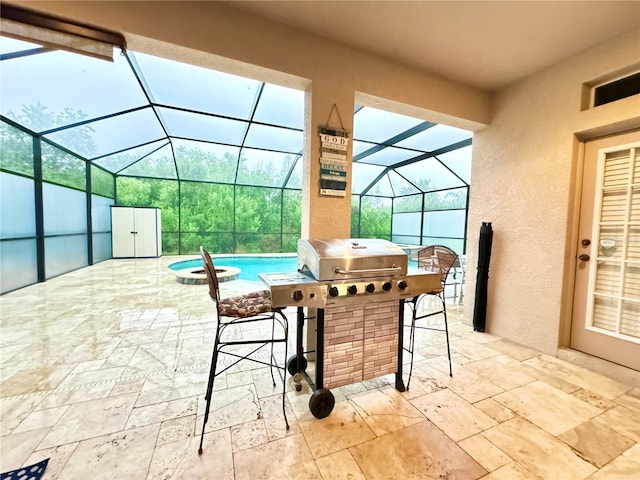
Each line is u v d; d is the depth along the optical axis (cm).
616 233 229
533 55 240
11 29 152
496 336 307
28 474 129
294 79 220
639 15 190
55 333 291
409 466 138
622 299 225
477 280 318
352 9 191
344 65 231
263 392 198
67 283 514
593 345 241
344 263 177
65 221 602
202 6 185
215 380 212
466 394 199
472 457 144
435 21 201
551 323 259
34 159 495
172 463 137
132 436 154
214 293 161
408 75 259
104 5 165
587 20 196
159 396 190
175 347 265
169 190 910
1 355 243
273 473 133
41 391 192
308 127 228
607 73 220
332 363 181
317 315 174
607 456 146
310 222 228
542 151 264
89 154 652
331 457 143
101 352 251
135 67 329
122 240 840
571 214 249
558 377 223
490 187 312
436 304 436
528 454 147
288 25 209
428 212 915
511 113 289
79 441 149
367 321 190
